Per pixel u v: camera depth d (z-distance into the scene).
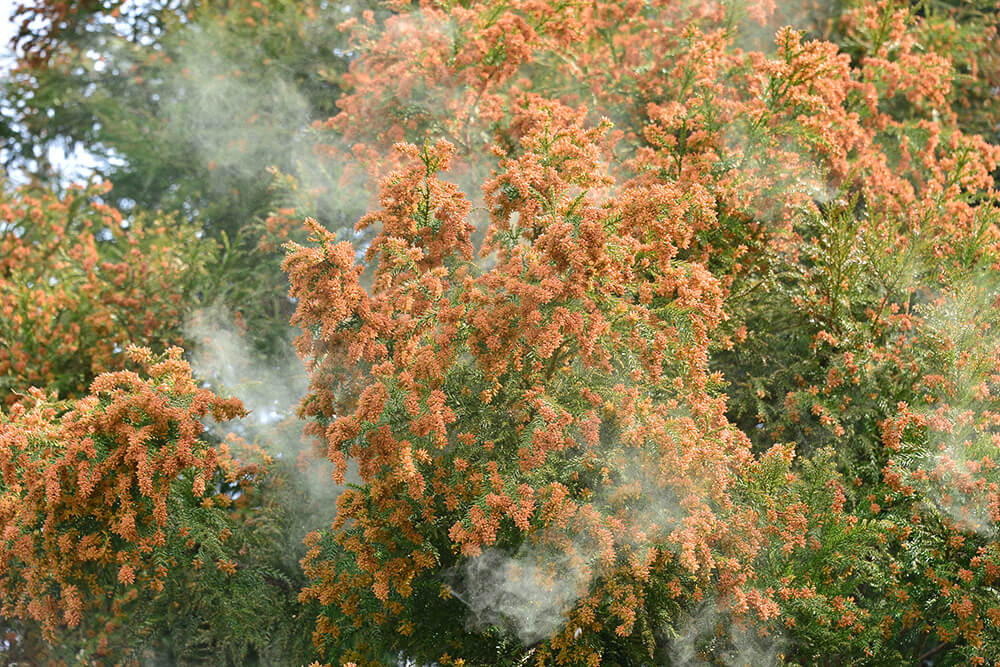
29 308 6.49
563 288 3.54
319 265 3.69
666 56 5.97
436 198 3.93
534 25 5.91
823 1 7.59
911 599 4.41
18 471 4.06
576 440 3.94
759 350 5.43
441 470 3.88
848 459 4.93
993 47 8.34
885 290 5.45
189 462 3.85
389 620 4.25
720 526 3.80
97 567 4.32
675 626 4.08
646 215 3.84
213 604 4.74
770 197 5.34
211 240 7.03
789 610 4.21
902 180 6.08
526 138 4.09
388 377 3.73
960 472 4.29
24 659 5.25
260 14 8.12
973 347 4.93
